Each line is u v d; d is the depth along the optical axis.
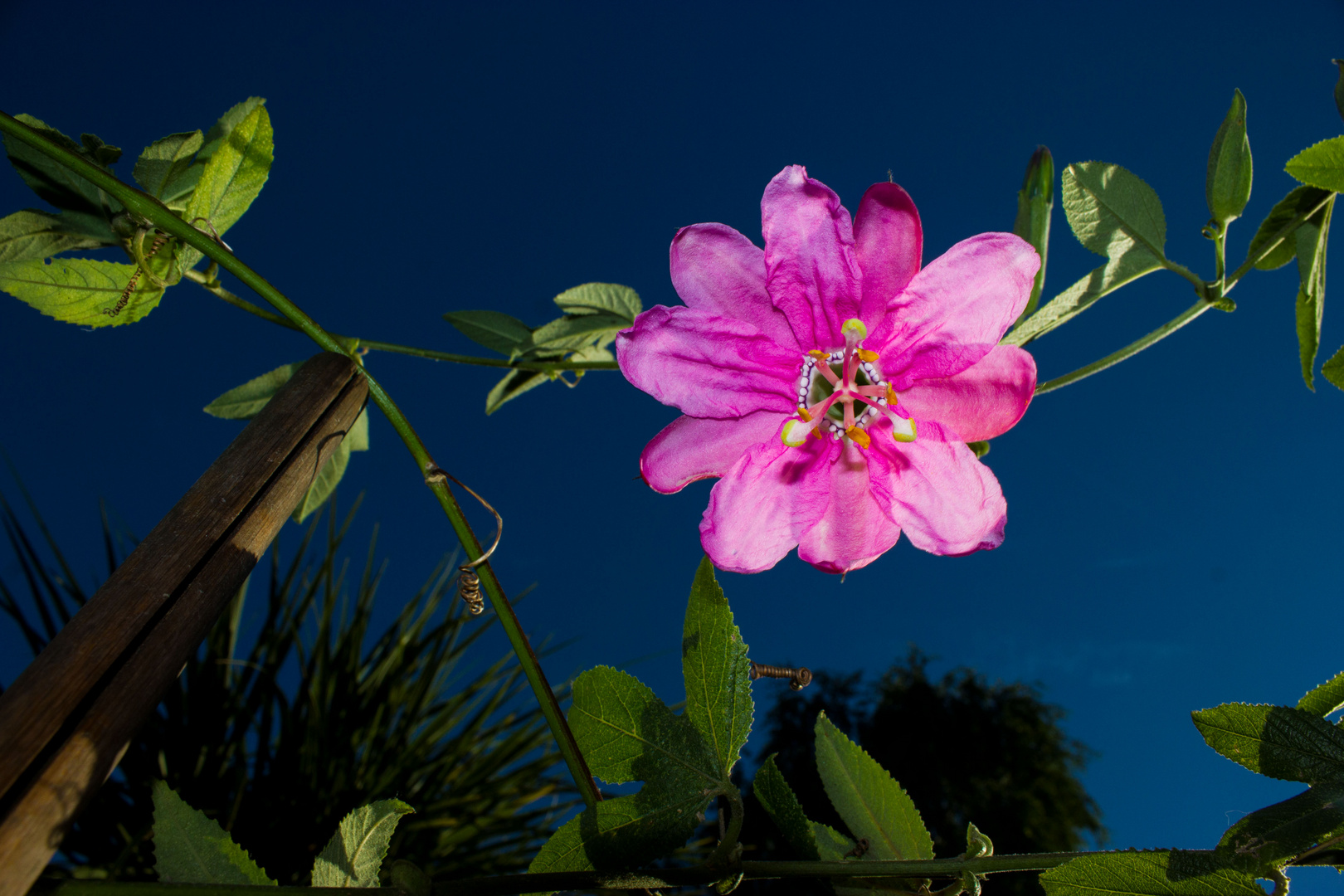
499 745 0.76
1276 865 0.17
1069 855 0.18
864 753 0.23
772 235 0.23
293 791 0.66
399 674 0.77
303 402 0.23
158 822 0.17
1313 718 0.18
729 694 0.21
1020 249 0.23
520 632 0.22
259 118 0.26
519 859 0.68
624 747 0.20
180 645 0.18
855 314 0.24
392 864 0.18
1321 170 0.24
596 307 0.36
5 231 0.25
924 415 0.24
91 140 0.25
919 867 0.19
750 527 0.24
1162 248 0.29
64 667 0.16
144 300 0.26
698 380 0.24
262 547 0.20
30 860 0.14
